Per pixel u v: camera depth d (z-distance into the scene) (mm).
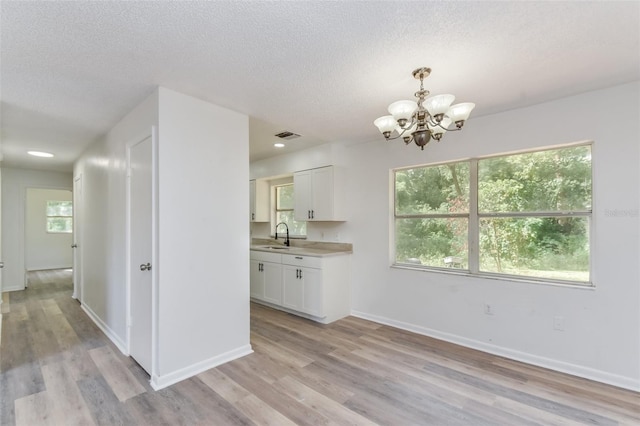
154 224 2400
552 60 2006
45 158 4891
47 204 8102
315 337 3395
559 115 2662
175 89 2424
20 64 2008
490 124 3031
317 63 2033
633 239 2359
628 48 1856
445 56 1952
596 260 2508
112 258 3334
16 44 1773
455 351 3035
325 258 3867
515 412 2064
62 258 8250
